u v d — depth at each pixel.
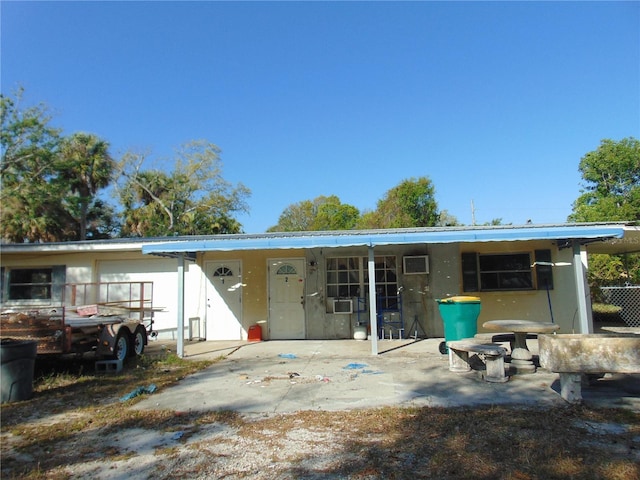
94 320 8.18
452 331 8.53
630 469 3.47
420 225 32.66
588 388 5.92
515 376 6.72
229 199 34.34
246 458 3.99
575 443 4.02
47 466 3.97
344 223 45.22
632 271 18.19
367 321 11.87
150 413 5.44
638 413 4.80
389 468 3.66
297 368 7.96
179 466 3.87
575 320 11.07
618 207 26.59
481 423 4.60
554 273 11.30
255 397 6.02
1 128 20.09
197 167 33.25
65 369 8.35
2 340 6.79
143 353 10.04
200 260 12.88
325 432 4.55
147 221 29.78
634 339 4.95
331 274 12.23
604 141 30.17
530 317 11.28
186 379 7.38
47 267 13.66
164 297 13.27
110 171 28.45
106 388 6.82
